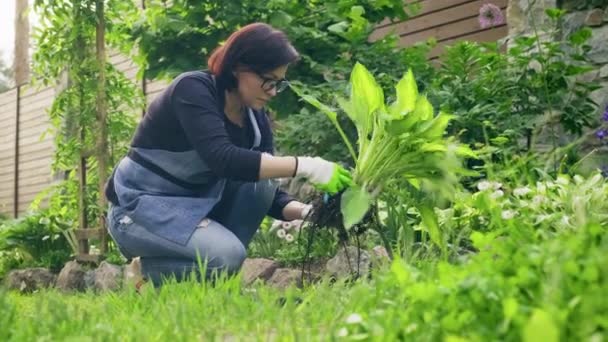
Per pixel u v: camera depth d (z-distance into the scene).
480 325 1.53
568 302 1.48
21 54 14.56
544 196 3.47
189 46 5.75
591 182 3.52
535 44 5.51
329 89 5.18
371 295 2.10
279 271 4.58
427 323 1.60
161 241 3.23
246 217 3.49
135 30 5.82
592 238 1.79
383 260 3.10
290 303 2.18
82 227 6.24
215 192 3.36
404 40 7.14
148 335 1.94
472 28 6.60
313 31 5.50
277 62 3.09
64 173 10.67
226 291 2.54
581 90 5.39
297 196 5.51
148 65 5.88
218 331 2.07
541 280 1.62
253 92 3.15
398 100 2.95
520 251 1.79
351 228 3.16
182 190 3.33
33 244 6.69
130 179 3.36
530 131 5.18
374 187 3.02
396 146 2.97
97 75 6.12
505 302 1.42
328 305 2.20
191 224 3.23
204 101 3.13
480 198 3.43
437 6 6.86
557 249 1.68
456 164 2.96
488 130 4.81
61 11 6.12
